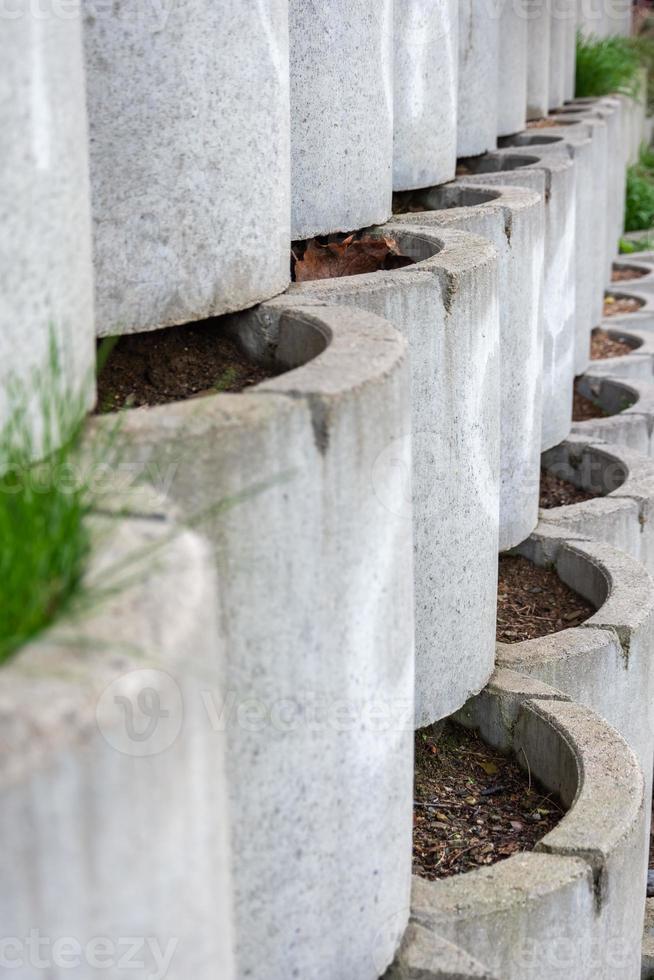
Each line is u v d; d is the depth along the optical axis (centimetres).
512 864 279
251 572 207
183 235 280
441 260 332
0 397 186
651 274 942
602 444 553
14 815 132
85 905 139
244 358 301
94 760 135
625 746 326
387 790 240
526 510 452
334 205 387
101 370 286
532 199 436
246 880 218
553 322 532
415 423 317
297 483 208
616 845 283
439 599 336
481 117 609
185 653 148
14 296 187
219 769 157
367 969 242
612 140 972
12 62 181
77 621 147
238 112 283
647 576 427
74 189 206
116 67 261
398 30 469
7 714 132
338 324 268
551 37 957
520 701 350
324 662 219
